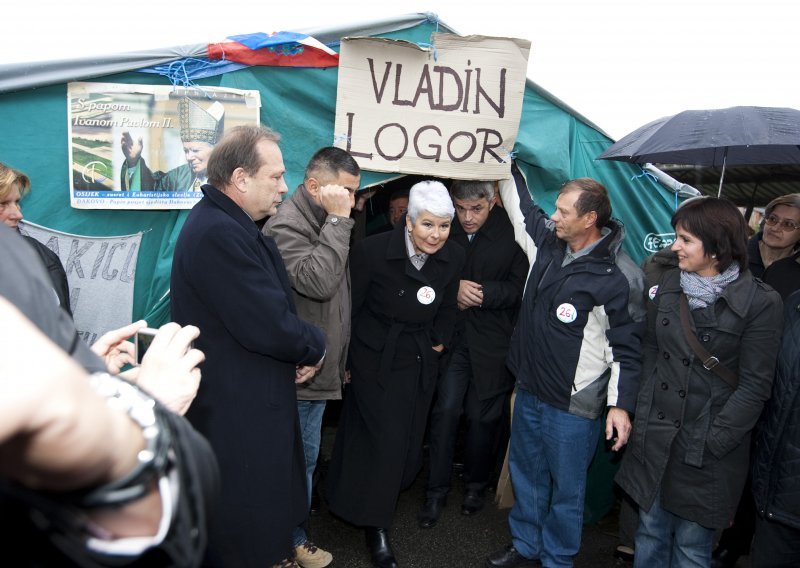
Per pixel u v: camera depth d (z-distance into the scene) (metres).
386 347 2.81
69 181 2.57
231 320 1.83
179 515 0.50
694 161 3.30
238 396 1.88
